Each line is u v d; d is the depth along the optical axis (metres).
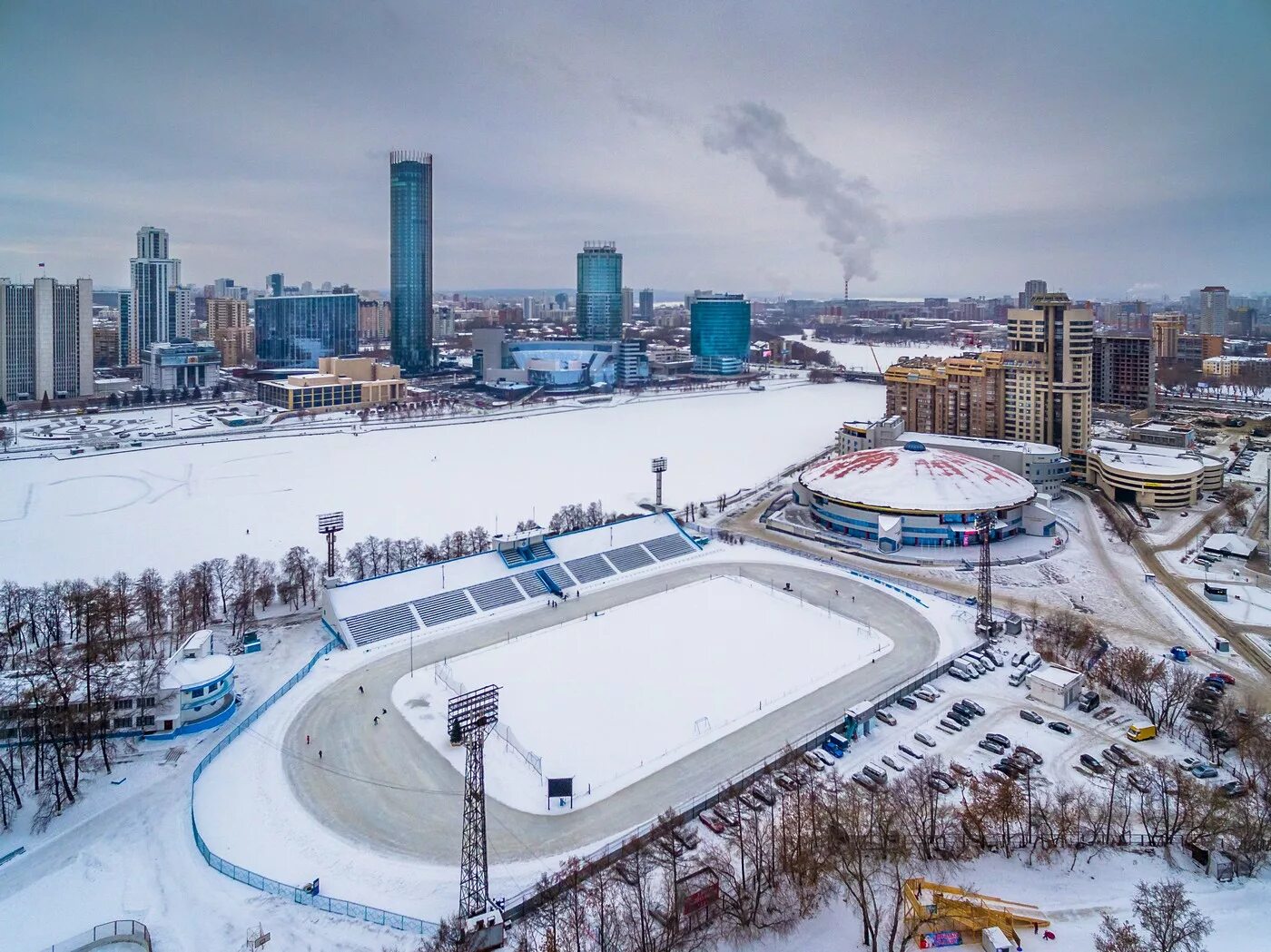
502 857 113.25
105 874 109.12
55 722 132.62
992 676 170.50
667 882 105.50
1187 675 157.88
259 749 140.62
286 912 101.81
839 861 105.31
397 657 176.62
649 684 163.88
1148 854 112.50
